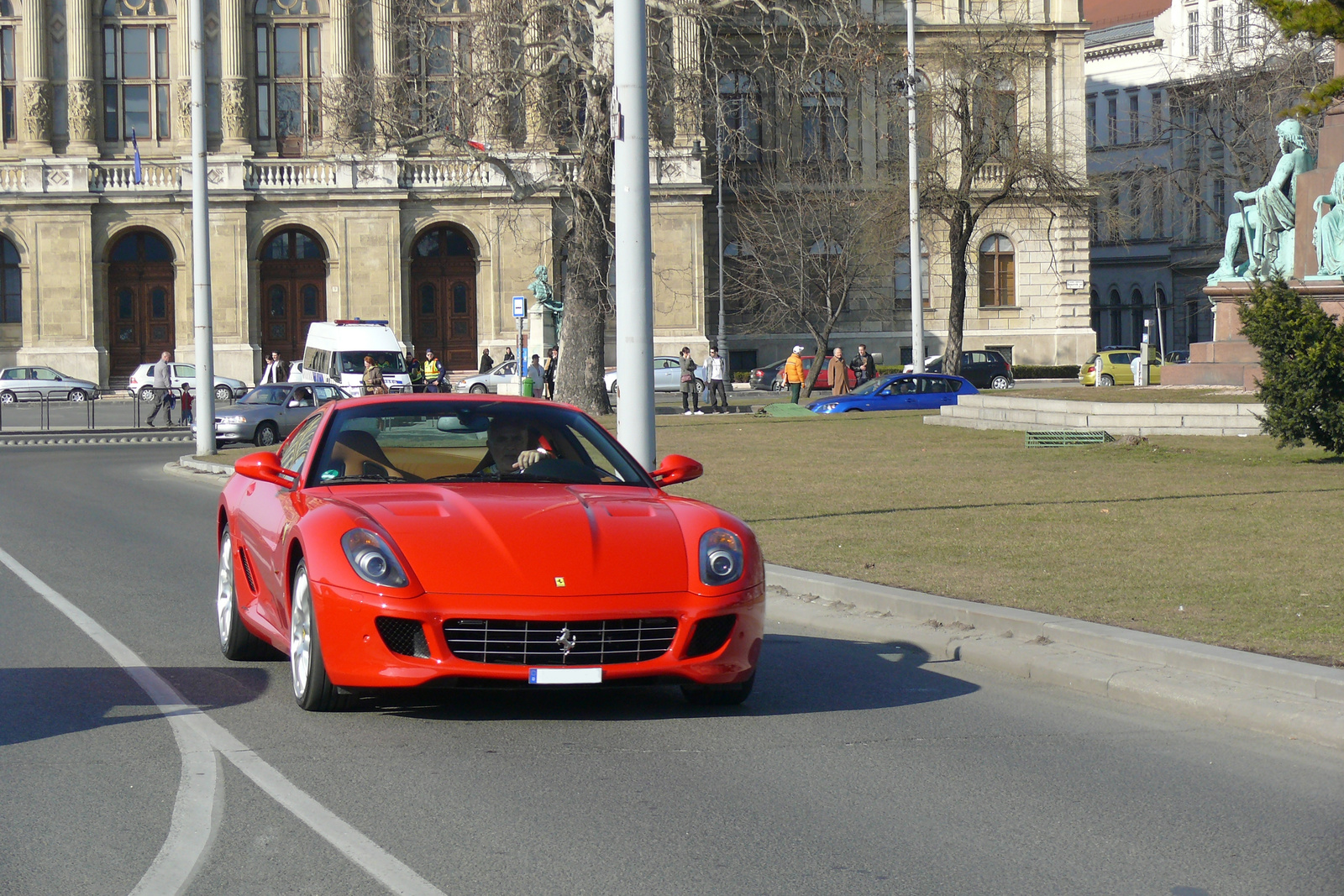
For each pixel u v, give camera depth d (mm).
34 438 47844
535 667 8219
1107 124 101062
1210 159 92312
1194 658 9727
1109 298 102250
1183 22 95062
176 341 72875
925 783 7492
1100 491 20797
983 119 59906
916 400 46406
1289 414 23312
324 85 69125
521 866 6121
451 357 74688
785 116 40312
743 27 38500
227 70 74250
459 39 41719
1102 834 6625
